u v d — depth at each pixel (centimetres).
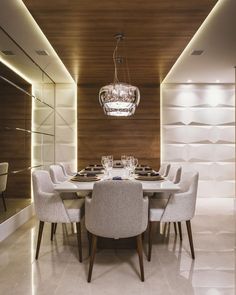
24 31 305
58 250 272
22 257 254
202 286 203
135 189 205
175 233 322
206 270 229
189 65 435
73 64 421
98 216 210
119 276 218
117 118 550
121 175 323
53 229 308
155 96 552
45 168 510
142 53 373
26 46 351
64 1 243
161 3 248
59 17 270
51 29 296
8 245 286
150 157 550
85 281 210
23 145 417
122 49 359
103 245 280
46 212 249
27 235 319
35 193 255
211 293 193
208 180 555
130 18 274
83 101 550
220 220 384
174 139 558
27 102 435
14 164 376
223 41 337
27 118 436
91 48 353
